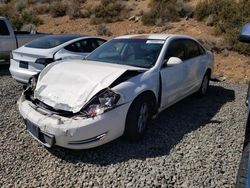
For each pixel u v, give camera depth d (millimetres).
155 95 5035
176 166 4023
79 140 3986
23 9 24266
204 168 3984
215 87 8820
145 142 4738
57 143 4086
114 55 5758
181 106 6746
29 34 11266
